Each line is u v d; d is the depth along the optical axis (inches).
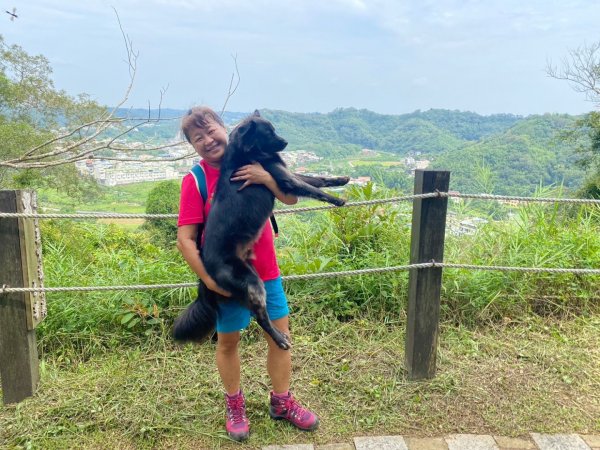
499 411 106.6
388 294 151.5
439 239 113.5
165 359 126.3
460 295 152.1
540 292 159.2
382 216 176.1
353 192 178.4
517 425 102.0
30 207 109.4
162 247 210.7
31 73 690.2
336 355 129.0
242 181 86.4
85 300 143.9
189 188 89.5
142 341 136.7
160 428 101.1
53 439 98.0
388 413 106.3
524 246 174.2
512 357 129.1
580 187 647.1
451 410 107.1
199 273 87.3
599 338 139.6
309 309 149.3
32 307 110.1
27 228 108.0
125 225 307.0
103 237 223.1
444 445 96.4
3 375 109.5
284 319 98.3
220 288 85.7
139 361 126.7
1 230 104.8
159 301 146.2
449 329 144.0
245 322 94.5
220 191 86.7
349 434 100.2
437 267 114.2
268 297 95.2
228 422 99.9
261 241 91.8
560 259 163.5
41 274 116.2
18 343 108.7
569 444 96.3
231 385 98.3
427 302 115.2
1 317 107.3
